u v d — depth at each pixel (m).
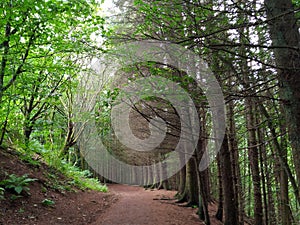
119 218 7.32
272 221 10.55
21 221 5.35
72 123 10.90
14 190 6.30
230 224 6.68
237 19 3.57
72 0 6.16
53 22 6.69
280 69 2.69
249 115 6.86
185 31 3.95
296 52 2.81
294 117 2.80
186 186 11.09
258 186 7.03
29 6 5.89
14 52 6.85
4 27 7.10
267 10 3.00
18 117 9.07
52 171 9.73
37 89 8.13
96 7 7.55
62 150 11.79
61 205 7.18
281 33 2.91
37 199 6.73
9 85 7.03
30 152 9.45
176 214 8.65
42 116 10.61
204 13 3.61
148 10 4.28
